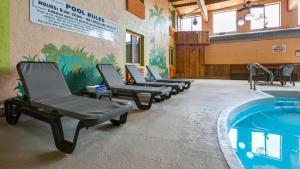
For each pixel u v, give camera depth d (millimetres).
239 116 3834
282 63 10578
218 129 2393
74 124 2568
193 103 4016
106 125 2537
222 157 1673
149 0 7875
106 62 5156
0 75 2877
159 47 9094
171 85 4984
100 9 4898
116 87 4023
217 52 12211
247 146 2758
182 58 12281
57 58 3770
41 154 1728
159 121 2729
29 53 3258
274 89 6203
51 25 3627
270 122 3896
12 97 2869
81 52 4328
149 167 1513
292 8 10195
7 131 2303
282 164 2215
